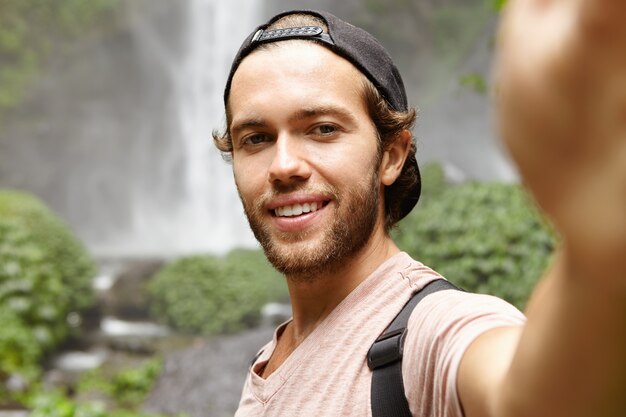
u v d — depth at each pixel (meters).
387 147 1.35
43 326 12.86
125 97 31.09
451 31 29.94
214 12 31.03
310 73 1.25
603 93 0.31
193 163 30.88
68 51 30.27
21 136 29.58
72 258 15.36
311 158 1.25
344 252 1.26
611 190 0.31
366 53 1.32
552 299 0.41
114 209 30.88
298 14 1.35
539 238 7.16
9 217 15.01
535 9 0.33
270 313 16.00
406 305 1.16
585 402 0.39
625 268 0.32
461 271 7.27
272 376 1.26
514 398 0.48
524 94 0.32
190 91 31.20
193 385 9.45
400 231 1.58
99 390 10.70
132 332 15.56
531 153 0.33
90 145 30.73
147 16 30.94
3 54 29.52
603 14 0.30
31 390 10.35
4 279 12.57
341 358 1.17
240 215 30.11
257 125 1.27
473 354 0.68
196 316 15.51
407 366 0.98
